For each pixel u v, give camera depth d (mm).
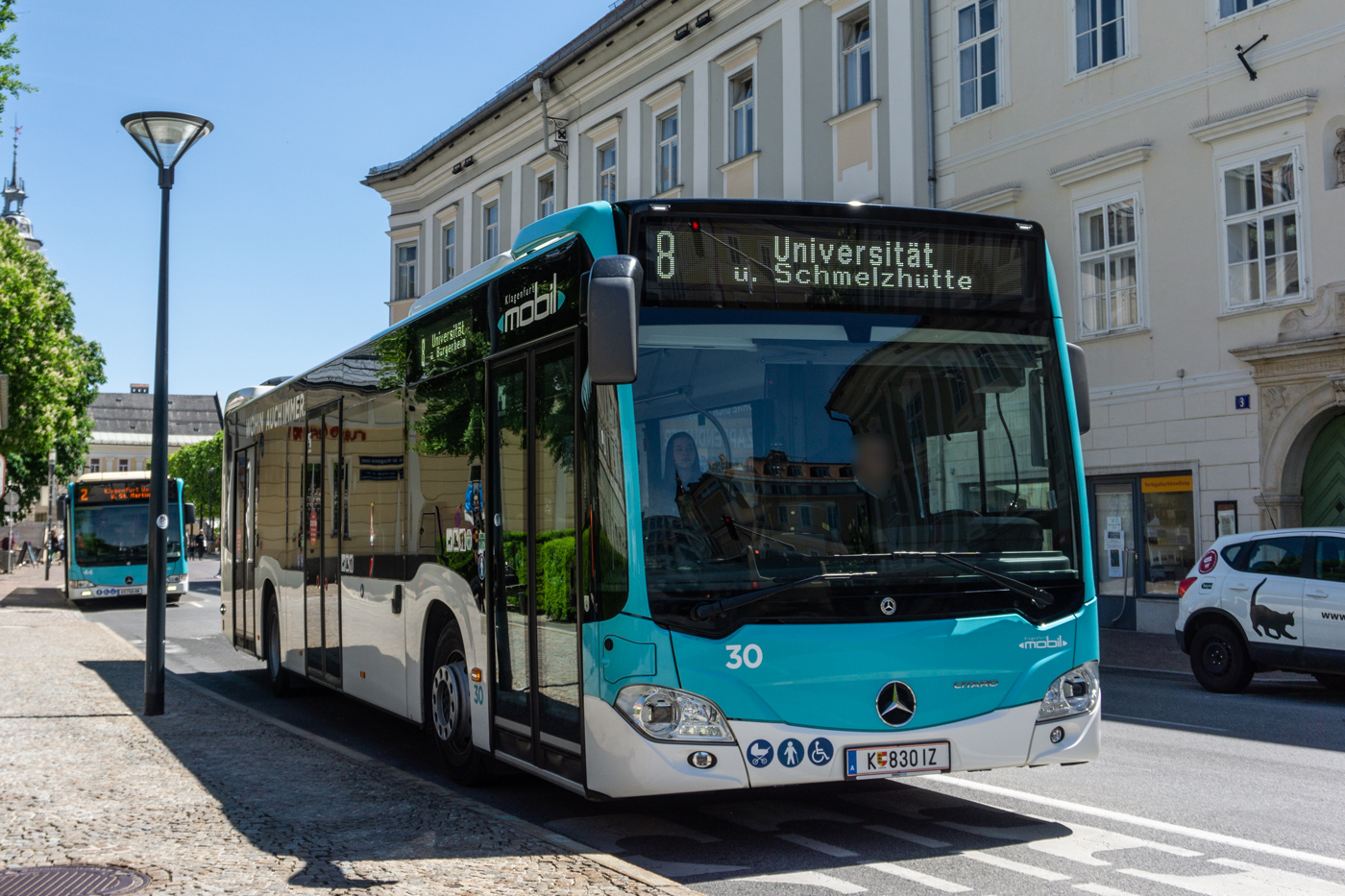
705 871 5773
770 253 6215
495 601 7250
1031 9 21812
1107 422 20438
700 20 28531
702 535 5816
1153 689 13609
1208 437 18906
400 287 42625
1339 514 17469
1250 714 11359
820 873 5723
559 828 6734
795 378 6105
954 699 5969
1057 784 7918
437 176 40469
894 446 6164
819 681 5785
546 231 6945
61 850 5875
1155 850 6148
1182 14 19359
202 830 6270
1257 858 5996
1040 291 6676
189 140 12086
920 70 23734
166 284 11953
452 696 7895
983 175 22641
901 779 8055
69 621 24406
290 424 12281
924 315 6395
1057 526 6391
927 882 5559
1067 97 21141
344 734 10758
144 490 31297
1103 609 20547
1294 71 17859
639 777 5660
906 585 5984
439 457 8211
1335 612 12227
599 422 6016
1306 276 17625
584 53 32344
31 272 45125
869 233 6367
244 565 14516
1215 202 18828
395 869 5406
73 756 8633
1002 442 6375
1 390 15344
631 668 5715
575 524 6215
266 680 15391
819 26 25781
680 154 29562
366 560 9703
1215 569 13531
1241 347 18375
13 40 22125
